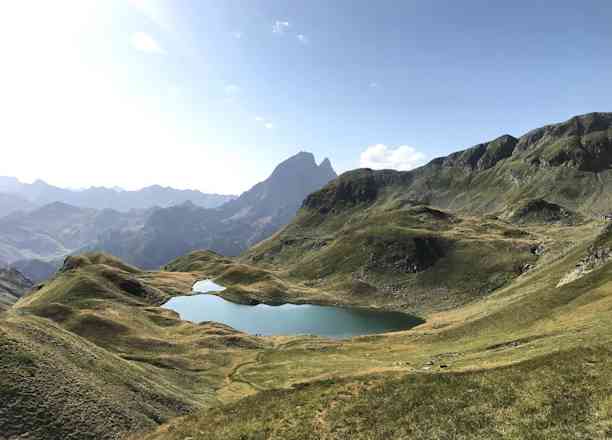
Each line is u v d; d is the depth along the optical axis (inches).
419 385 1206.9
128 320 4180.6
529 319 2461.9
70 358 1856.5
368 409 1133.7
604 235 3154.5
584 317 1966.0
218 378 3031.5
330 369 2800.2
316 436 1063.6
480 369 1272.1
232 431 1194.0
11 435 1268.5
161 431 1365.7
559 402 917.8
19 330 1862.7
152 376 2374.5
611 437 750.5
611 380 939.3
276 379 2795.3
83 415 1465.3
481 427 910.4
